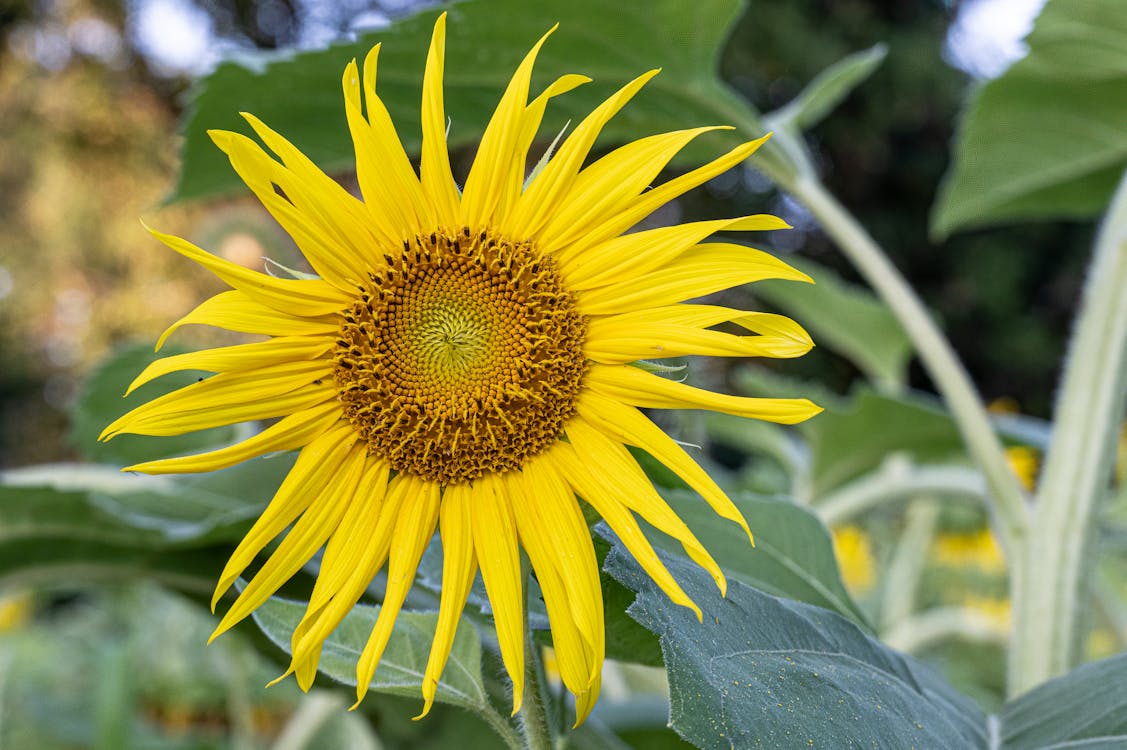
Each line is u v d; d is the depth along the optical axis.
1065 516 0.74
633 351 0.55
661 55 0.77
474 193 0.57
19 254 6.61
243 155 0.55
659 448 0.54
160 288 6.36
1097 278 0.77
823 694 0.55
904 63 6.44
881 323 1.42
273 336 0.56
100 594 2.26
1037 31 0.90
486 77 0.77
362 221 0.57
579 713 0.53
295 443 0.56
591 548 0.54
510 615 0.53
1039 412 6.59
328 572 0.55
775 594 0.68
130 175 6.79
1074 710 0.60
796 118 0.93
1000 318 6.57
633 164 0.56
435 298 0.56
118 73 7.11
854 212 6.82
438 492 0.55
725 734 0.51
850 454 1.24
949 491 1.10
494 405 0.55
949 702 0.62
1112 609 1.18
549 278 0.56
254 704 1.66
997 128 1.05
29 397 7.00
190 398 0.55
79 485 0.81
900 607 1.41
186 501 0.81
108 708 1.11
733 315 0.54
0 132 6.81
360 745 1.18
